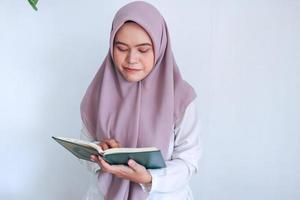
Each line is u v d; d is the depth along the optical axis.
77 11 1.52
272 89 1.49
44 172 1.65
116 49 1.02
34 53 1.56
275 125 1.51
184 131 1.09
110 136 1.09
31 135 1.62
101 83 1.15
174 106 1.09
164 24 1.08
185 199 1.12
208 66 1.50
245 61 1.49
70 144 0.96
